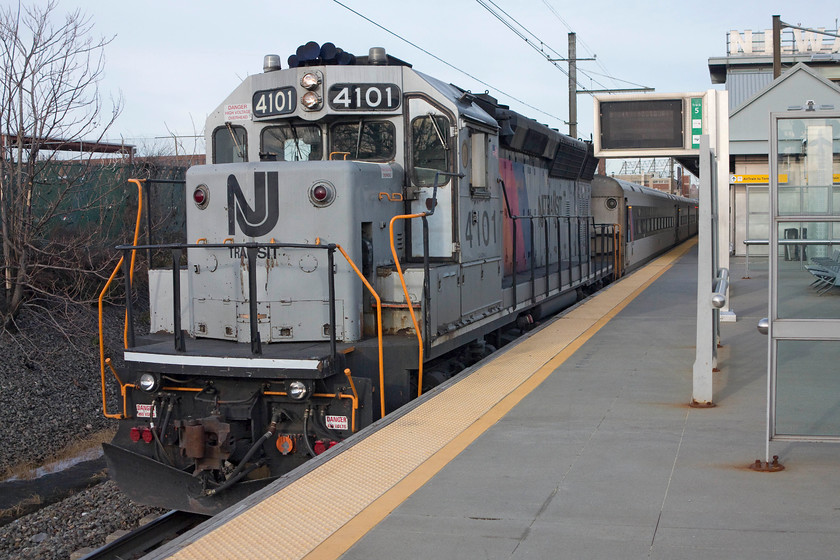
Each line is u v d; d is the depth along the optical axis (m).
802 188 4.97
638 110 9.05
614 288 16.84
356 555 3.81
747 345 9.75
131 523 7.79
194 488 6.33
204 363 6.30
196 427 6.14
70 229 18.00
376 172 7.18
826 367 5.06
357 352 6.75
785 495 4.48
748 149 19.97
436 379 7.82
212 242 7.11
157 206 19.39
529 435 5.88
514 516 4.27
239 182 6.96
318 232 6.83
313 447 6.32
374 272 7.20
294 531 4.12
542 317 13.02
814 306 5.02
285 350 6.45
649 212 27.62
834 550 3.71
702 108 8.86
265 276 6.86
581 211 16.47
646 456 5.31
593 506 4.39
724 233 11.41
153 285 7.67
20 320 15.66
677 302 14.14
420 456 5.38
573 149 14.85
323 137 7.63
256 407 6.37
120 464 6.50
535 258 12.39
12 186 15.61
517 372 8.16
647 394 7.18
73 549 7.26
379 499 4.57
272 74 7.61
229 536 4.06
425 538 4.00
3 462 10.55
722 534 3.93
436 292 7.23
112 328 16.97
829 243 4.98
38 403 12.88
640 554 3.72
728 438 5.71
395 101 7.49
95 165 19.11
